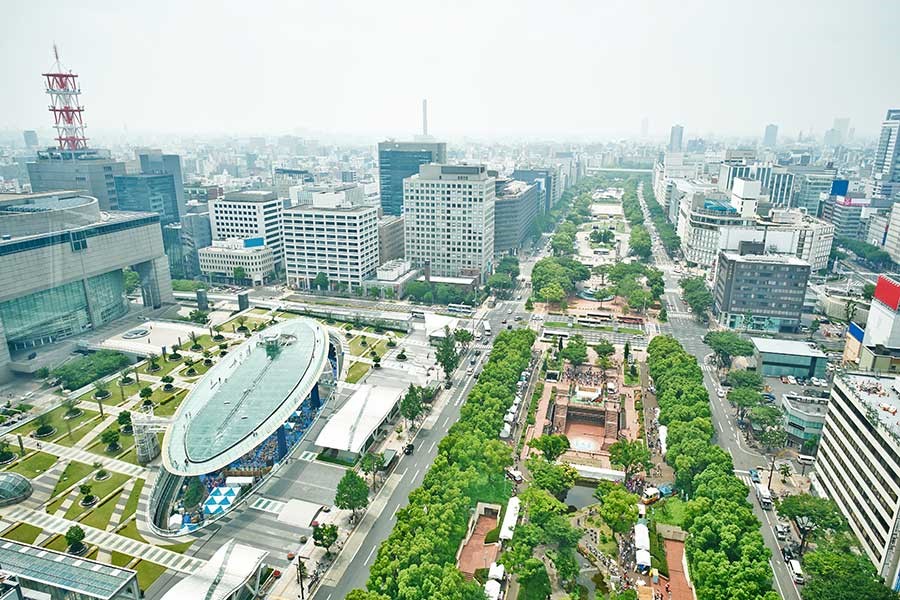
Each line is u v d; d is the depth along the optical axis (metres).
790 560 159.50
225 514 177.88
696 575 147.88
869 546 154.75
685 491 185.88
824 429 190.00
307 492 189.88
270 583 151.50
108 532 168.88
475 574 157.88
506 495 189.25
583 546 170.50
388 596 132.75
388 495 189.12
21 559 146.12
